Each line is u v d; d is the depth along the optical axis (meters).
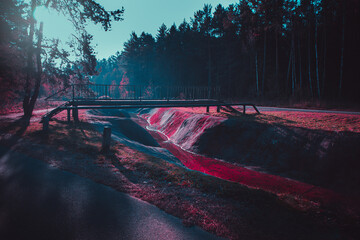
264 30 35.28
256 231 3.62
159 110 35.25
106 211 3.97
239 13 41.34
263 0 32.84
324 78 30.33
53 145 8.66
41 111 22.75
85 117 19.20
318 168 10.04
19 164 6.25
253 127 14.80
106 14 14.66
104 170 6.21
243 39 40.97
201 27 51.78
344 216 4.49
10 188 4.69
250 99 36.56
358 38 28.94
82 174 5.76
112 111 31.69
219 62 49.12
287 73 35.62
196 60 57.19
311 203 5.14
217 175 10.87
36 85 17.58
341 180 8.82
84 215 3.79
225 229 3.61
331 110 19.75
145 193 4.86
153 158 8.42
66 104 15.80
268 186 9.24
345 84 29.73
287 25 32.28
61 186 4.94
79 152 7.93
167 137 22.30
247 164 12.47
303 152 11.16
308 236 3.58
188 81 56.88
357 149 9.35
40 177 5.39
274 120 15.58
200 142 16.19
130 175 6.00
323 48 32.78
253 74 40.84
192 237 3.34
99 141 10.16
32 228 3.33
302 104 25.34
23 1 12.87
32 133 10.62
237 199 4.89
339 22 31.08
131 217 3.83
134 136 17.92
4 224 3.39
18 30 13.90
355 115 14.23
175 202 4.50
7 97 15.59
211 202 4.63
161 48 70.81
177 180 5.88
